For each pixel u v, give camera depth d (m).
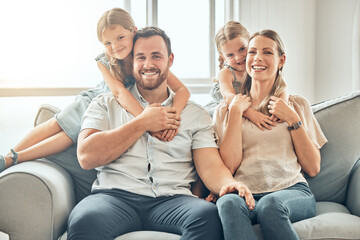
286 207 1.70
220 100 2.45
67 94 2.91
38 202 1.71
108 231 1.64
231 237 1.58
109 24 2.21
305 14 3.71
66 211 1.81
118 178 1.89
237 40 2.37
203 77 3.57
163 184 1.89
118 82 2.13
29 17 2.94
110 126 1.99
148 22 3.24
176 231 1.72
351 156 2.11
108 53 2.25
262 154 1.96
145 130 1.90
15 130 2.83
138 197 1.84
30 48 2.95
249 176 1.94
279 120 2.02
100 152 1.84
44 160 2.02
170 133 1.94
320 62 3.73
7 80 2.87
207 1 3.52
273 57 2.06
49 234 1.71
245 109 2.05
